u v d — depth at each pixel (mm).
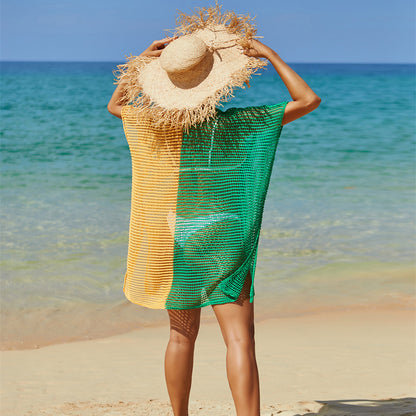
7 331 6027
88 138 22969
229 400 4297
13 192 12539
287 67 2559
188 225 2633
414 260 8383
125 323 6410
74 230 9477
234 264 2629
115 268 7789
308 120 29953
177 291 2660
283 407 3896
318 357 5352
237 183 2627
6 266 7730
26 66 169375
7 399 4336
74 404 4121
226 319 2627
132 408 4008
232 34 2639
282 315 6656
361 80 73562
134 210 2766
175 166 2635
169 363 2758
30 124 27094
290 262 8234
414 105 37812
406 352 5469
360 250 8789
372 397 4207
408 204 11859
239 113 2598
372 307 6844
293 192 13016
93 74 92375
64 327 6207
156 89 2627
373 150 20297
